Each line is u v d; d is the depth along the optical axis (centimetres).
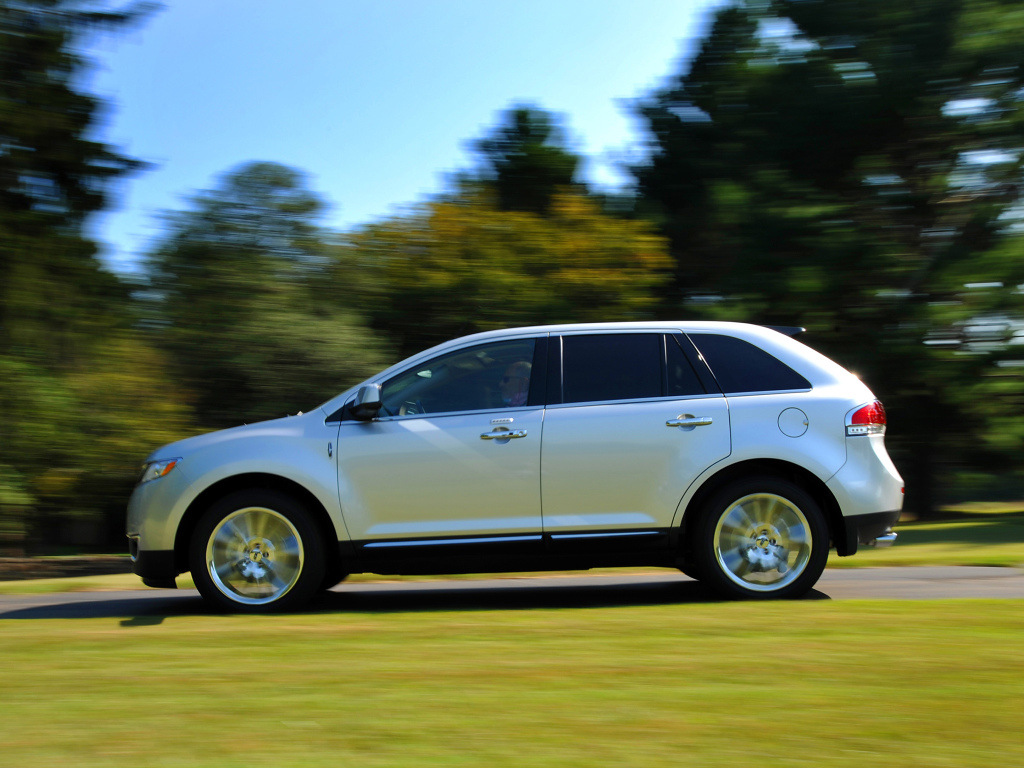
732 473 605
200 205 1558
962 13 1941
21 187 1279
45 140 1268
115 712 323
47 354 1327
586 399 604
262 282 1550
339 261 1664
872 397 619
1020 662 384
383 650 429
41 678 377
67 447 1306
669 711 318
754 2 2159
